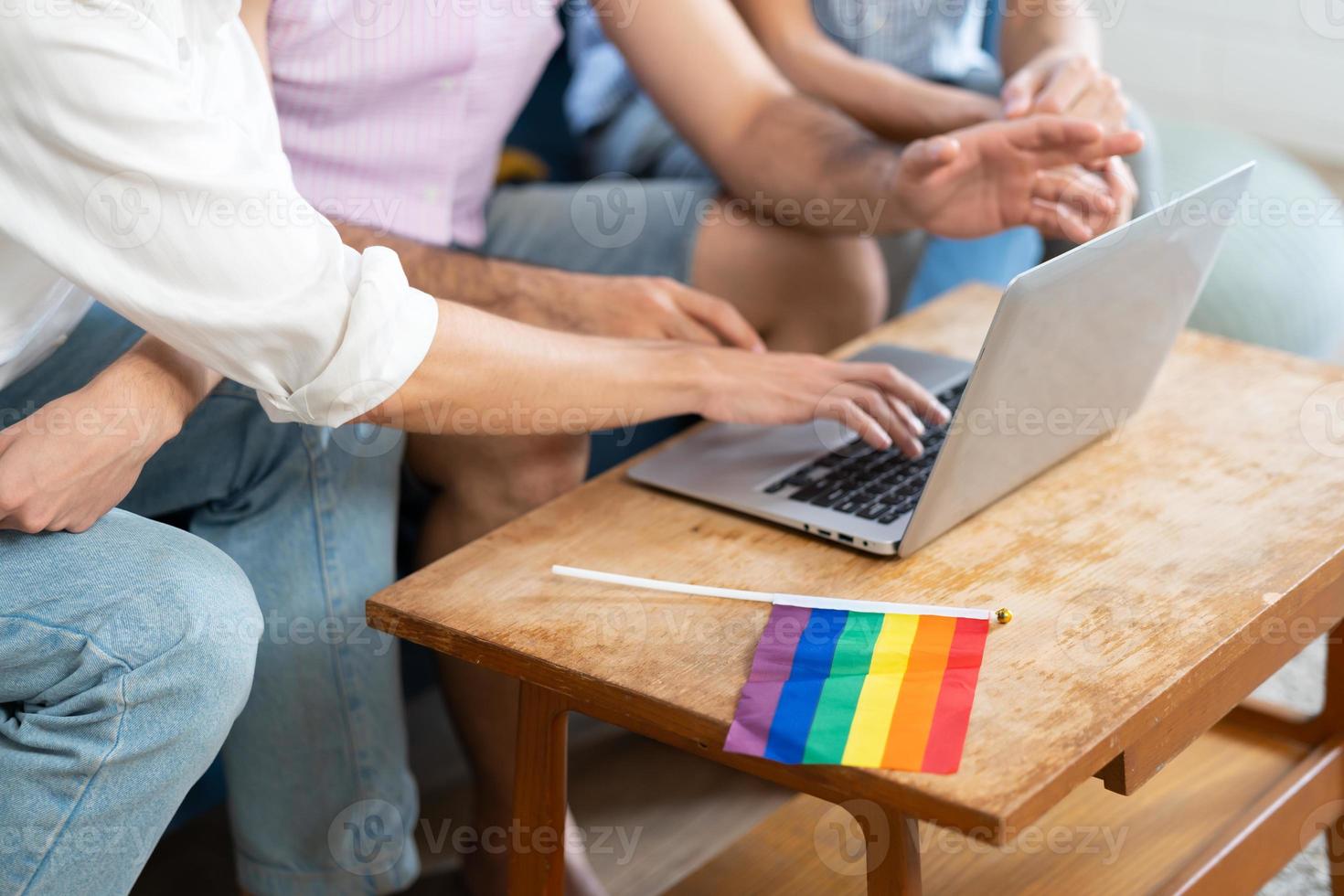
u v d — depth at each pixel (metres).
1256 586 0.89
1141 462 1.07
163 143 0.80
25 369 0.96
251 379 0.88
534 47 1.38
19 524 0.84
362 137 1.31
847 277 1.44
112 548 0.87
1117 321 0.98
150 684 0.84
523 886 0.97
